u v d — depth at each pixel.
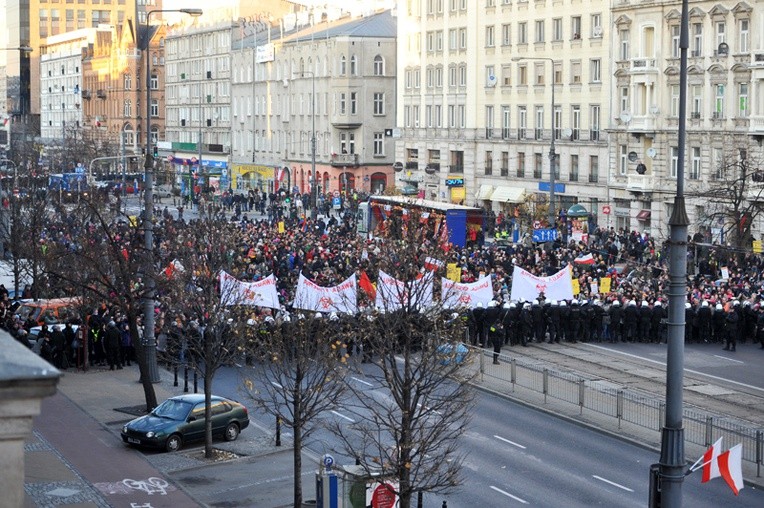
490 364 48.53
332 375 35.44
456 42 122.00
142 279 50.53
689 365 51.25
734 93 88.12
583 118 104.12
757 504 32.25
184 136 188.38
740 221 75.31
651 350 54.72
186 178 154.62
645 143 96.25
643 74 95.12
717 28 89.94
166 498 32.97
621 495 32.94
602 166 101.50
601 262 71.12
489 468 35.69
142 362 42.94
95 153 165.12
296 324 38.72
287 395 40.16
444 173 124.44
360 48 140.38
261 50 159.62
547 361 51.53
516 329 55.47
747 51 87.06
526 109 112.06
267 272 64.50
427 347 31.36
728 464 25.28
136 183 138.88
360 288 50.38
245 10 175.25
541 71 109.81
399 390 31.42
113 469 35.94
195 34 182.38
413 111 130.62
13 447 9.52
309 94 147.00
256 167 160.88
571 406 43.75
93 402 45.06
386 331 32.31
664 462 22.52
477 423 41.56
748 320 57.31
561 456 37.25
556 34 107.44
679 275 22.50
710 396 45.03
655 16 94.75
